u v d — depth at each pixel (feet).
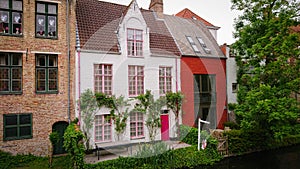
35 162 30.81
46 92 33.68
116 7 47.03
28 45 32.76
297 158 39.01
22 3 32.91
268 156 40.45
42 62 34.17
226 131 38.91
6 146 30.96
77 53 35.73
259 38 36.58
